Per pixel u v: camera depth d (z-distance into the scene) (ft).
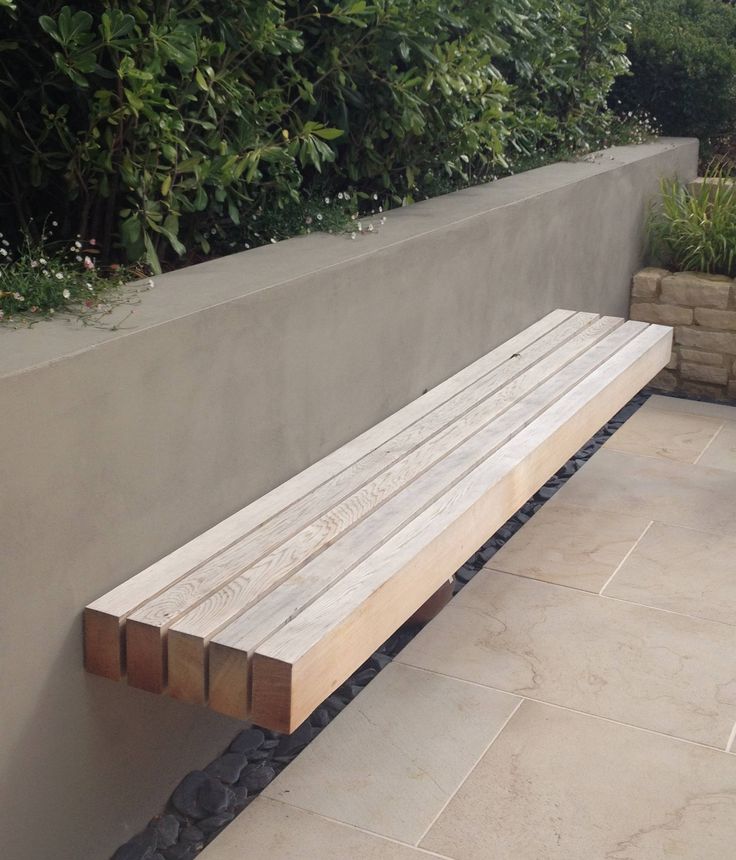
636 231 19.71
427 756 8.90
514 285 14.61
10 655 6.72
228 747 9.36
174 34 9.11
